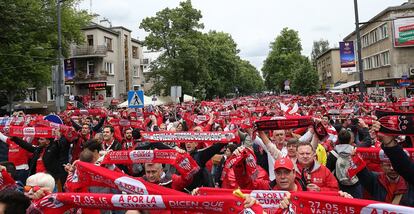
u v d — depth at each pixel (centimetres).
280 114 1322
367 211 266
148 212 314
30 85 3028
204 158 579
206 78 5269
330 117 1477
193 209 289
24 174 853
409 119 337
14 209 295
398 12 4750
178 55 4909
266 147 587
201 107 3005
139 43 6184
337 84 8250
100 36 5059
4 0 2595
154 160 513
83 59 5062
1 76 2686
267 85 9262
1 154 812
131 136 988
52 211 311
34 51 2803
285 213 300
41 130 797
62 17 3095
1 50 2691
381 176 473
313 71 6712
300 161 532
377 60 5353
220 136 607
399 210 254
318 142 673
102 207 307
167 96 4994
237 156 484
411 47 4697
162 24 4831
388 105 1777
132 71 5872
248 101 4072
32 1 2788
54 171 788
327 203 283
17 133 806
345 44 2464
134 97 1527
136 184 360
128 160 517
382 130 347
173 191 350
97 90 5044
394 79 4762
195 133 625
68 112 1905
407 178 346
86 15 3472
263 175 534
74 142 870
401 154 344
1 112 3875
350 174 490
